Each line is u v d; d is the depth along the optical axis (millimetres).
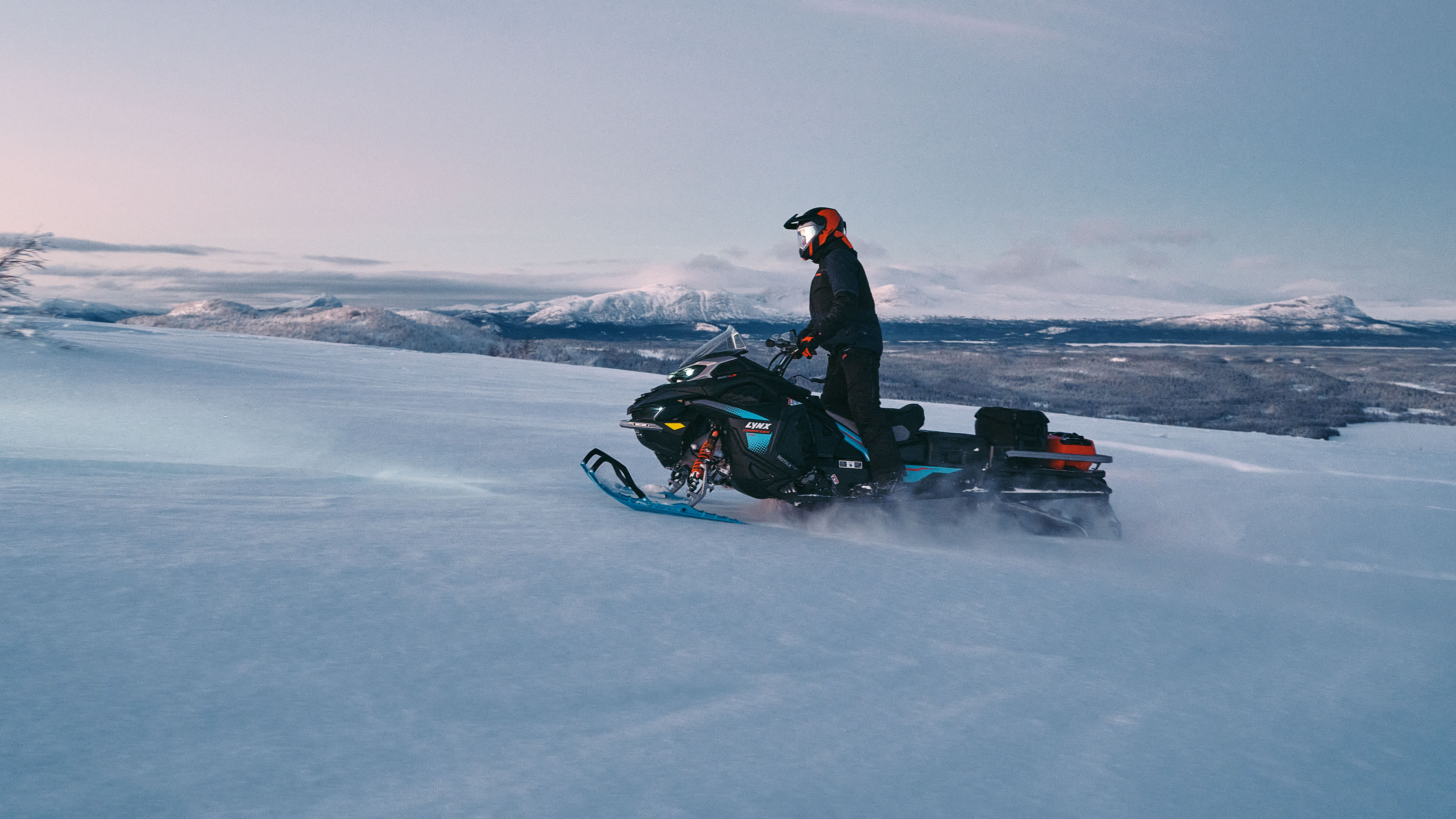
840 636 2465
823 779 1588
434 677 1907
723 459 4789
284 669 1879
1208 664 2521
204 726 1586
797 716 1870
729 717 1835
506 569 2871
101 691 1690
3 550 2570
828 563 3469
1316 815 1609
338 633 2123
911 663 2291
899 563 3598
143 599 2240
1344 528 5637
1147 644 2678
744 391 4699
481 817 1350
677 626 2420
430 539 3244
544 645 2174
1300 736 2014
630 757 1609
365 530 3312
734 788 1520
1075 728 1938
